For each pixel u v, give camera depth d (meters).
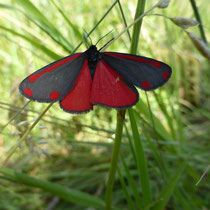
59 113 0.15
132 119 0.11
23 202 0.14
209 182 0.14
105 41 0.15
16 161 0.16
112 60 0.11
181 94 0.20
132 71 0.11
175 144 0.13
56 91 0.11
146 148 0.14
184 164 0.12
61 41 0.12
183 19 0.10
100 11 0.17
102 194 0.15
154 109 0.16
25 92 0.11
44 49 0.13
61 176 0.15
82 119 0.15
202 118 0.19
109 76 0.11
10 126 0.11
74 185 0.15
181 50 0.19
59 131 0.15
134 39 0.11
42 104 0.15
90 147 0.16
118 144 0.10
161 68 0.11
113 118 0.16
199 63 0.19
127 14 0.14
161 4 0.10
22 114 0.12
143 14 0.10
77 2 0.18
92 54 0.11
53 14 0.16
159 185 0.14
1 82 0.16
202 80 0.19
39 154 0.11
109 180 0.11
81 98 0.11
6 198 0.14
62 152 0.16
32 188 0.15
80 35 0.13
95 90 0.11
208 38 0.18
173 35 0.16
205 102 0.19
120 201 0.15
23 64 0.16
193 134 0.17
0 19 0.16
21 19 0.15
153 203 0.11
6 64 0.16
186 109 0.20
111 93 0.11
